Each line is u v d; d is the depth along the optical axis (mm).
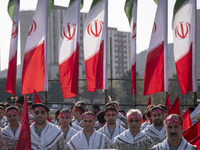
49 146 6543
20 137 5465
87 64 13453
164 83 12898
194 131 6727
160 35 13016
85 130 7008
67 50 13344
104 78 13359
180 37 13172
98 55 13398
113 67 145875
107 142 7078
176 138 5117
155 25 13023
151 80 12898
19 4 14047
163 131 7195
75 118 10039
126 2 13648
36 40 13398
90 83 13398
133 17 13234
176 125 5109
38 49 13367
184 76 13125
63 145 6691
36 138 6562
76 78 13234
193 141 6074
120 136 6590
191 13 13109
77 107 9773
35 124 6684
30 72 13352
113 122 7816
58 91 71188
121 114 10430
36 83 13305
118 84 67875
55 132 6660
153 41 13000
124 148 6508
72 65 13234
